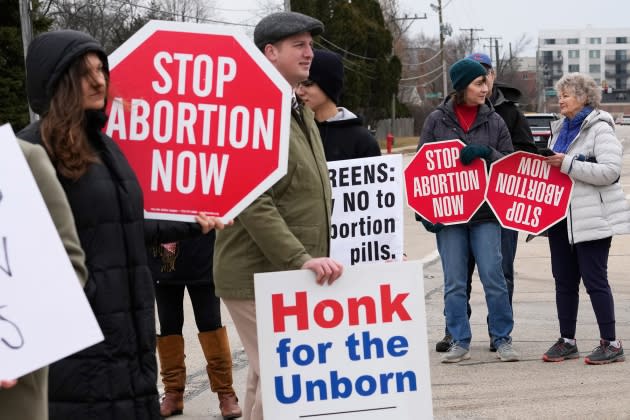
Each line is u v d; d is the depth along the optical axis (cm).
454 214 959
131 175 470
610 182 933
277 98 501
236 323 604
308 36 603
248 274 589
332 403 530
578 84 955
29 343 365
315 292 530
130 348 458
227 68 501
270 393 527
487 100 1004
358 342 532
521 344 1061
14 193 372
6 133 375
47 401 434
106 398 452
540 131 4134
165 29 500
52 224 376
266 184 504
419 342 535
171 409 820
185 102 502
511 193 948
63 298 372
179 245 796
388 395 533
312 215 591
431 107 12562
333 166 797
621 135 9694
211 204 504
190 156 503
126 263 460
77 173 445
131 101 500
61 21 6212
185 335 1138
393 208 807
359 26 7938
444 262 985
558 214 941
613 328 959
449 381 899
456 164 957
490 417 774
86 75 451
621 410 784
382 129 9788
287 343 529
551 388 862
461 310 980
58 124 444
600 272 953
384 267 532
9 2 4600
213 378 812
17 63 4606
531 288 1464
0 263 366
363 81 8012
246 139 503
